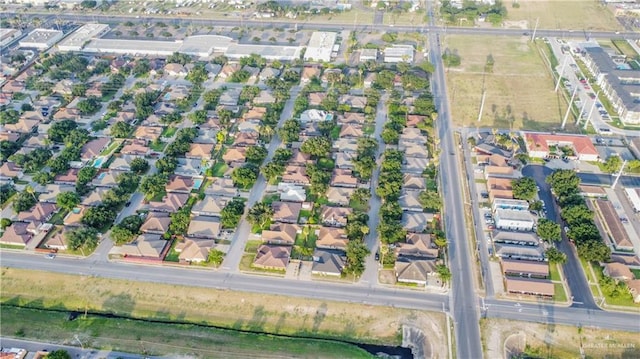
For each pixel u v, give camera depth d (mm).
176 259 177500
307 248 175750
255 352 147250
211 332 153125
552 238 177000
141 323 156000
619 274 164125
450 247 181500
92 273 173125
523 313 157250
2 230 190625
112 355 146375
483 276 169875
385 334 152625
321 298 163250
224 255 178625
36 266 176125
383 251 172375
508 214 189125
